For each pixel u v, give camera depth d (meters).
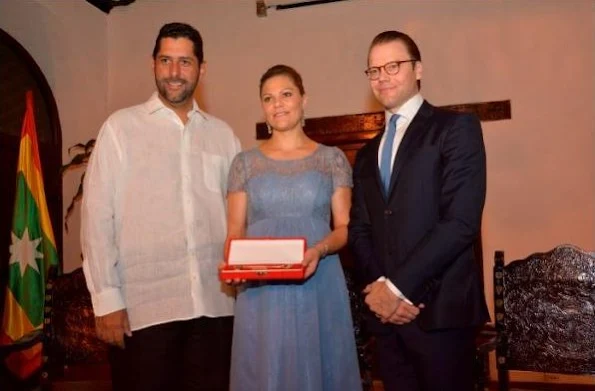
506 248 4.63
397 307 1.78
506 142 4.66
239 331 1.99
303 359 1.91
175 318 2.08
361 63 5.05
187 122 2.26
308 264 1.81
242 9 5.37
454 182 1.81
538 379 4.13
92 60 5.39
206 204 2.21
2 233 4.19
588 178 4.47
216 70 5.40
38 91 4.75
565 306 2.51
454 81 4.80
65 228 4.91
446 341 1.79
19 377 3.67
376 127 4.96
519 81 4.66
